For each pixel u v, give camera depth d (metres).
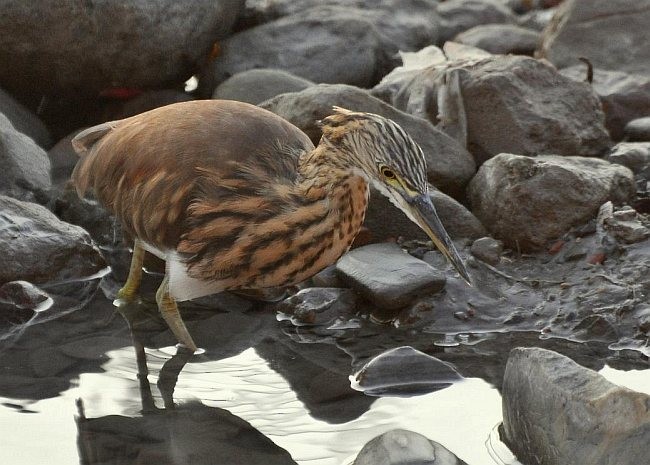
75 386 10.53
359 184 10.89
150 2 15.17
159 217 11.16
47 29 14.88
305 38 16.89
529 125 14.18
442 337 11.64
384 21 18.09
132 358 11.18
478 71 14.53
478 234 13.02
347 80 16.81
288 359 11.16
